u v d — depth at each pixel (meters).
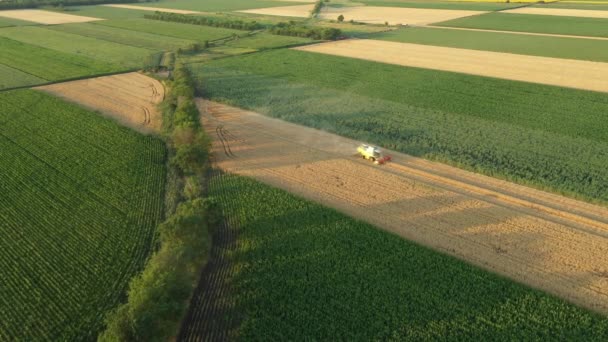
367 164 53.88
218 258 38.34
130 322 27.72
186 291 32.09
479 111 69.06
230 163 55.44
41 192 48.66
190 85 79.94
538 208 43.59
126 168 53.97
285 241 39.69
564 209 43.22
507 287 33.53
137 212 44.91
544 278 34.66
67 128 66.25
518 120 65.00
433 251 37.56
